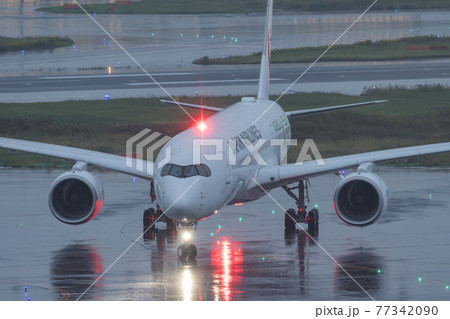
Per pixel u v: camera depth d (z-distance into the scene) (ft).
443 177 440.45
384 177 441.27
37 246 285.64
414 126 609.83
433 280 238.68
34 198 380.37
